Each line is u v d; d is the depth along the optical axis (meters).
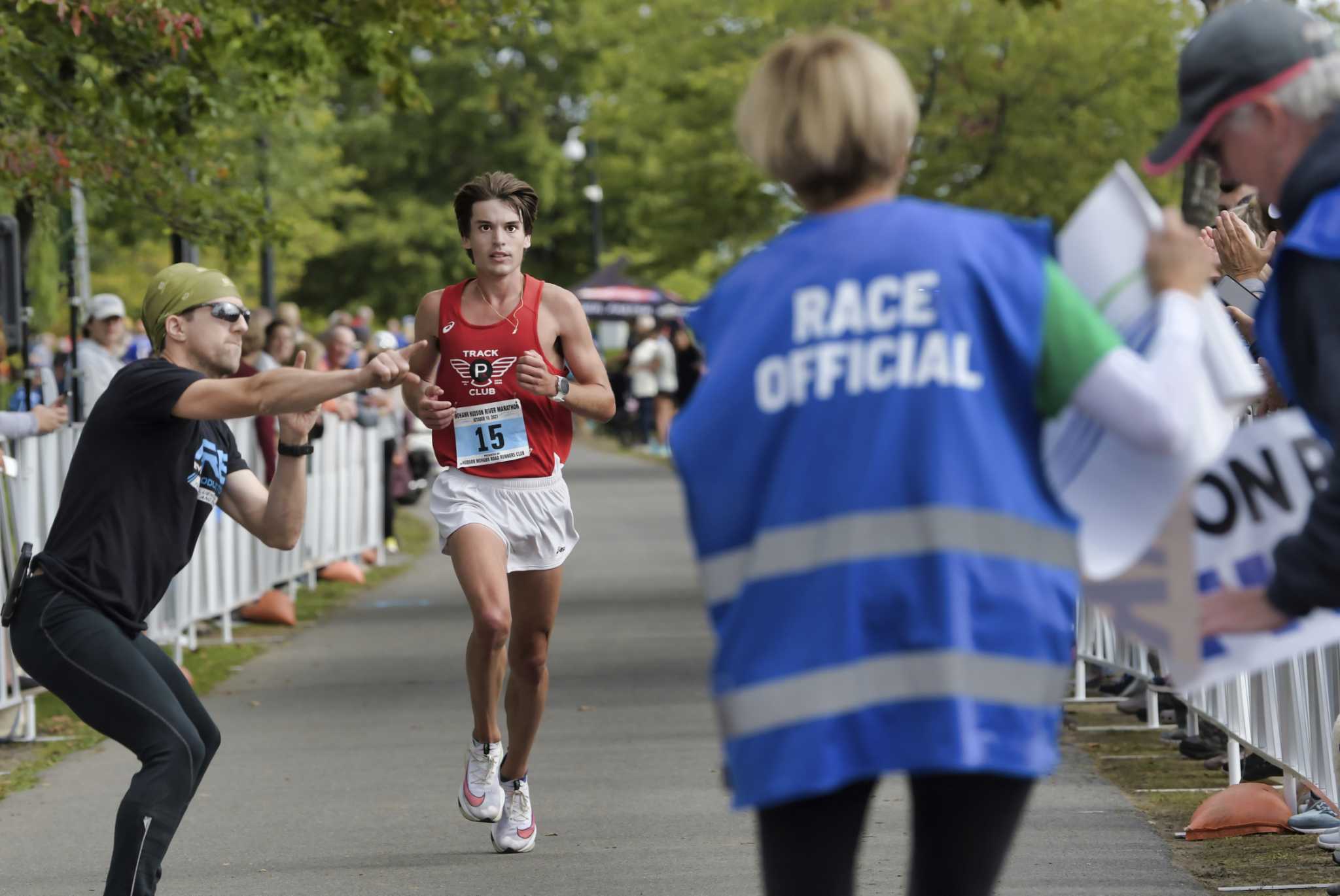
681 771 28.08
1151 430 10.34
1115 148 99.94
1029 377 10.45
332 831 24.52
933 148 102.69
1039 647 10.36
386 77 48.22
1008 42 100.62
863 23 104.12
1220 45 11.16
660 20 119.12
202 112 44.47
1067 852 22.12
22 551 18.12
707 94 115.81
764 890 10.96
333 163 133.62
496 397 23.17
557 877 21.53
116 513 18.02
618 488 101.31
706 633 44.94
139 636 18.72
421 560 66.62
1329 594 10.52
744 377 10.70
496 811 22.97
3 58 39.34
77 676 17.73
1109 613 11.07
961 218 10.71
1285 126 11.11
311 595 55.09
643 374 135.62
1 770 29.64
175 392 17.73
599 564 62.94
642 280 136.62
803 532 10.44
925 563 10.27
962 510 10.27
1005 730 10.26
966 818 10.68
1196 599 10.89
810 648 10.34
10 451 31.00
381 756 30.14
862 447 10.38
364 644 44.47
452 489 23.23
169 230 45.44
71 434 34.50
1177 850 22.14
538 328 23.45
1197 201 39.94
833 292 10.62
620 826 24.33
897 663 10.27
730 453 10.70
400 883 21.44
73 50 41.88
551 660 40.94
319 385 17.33
